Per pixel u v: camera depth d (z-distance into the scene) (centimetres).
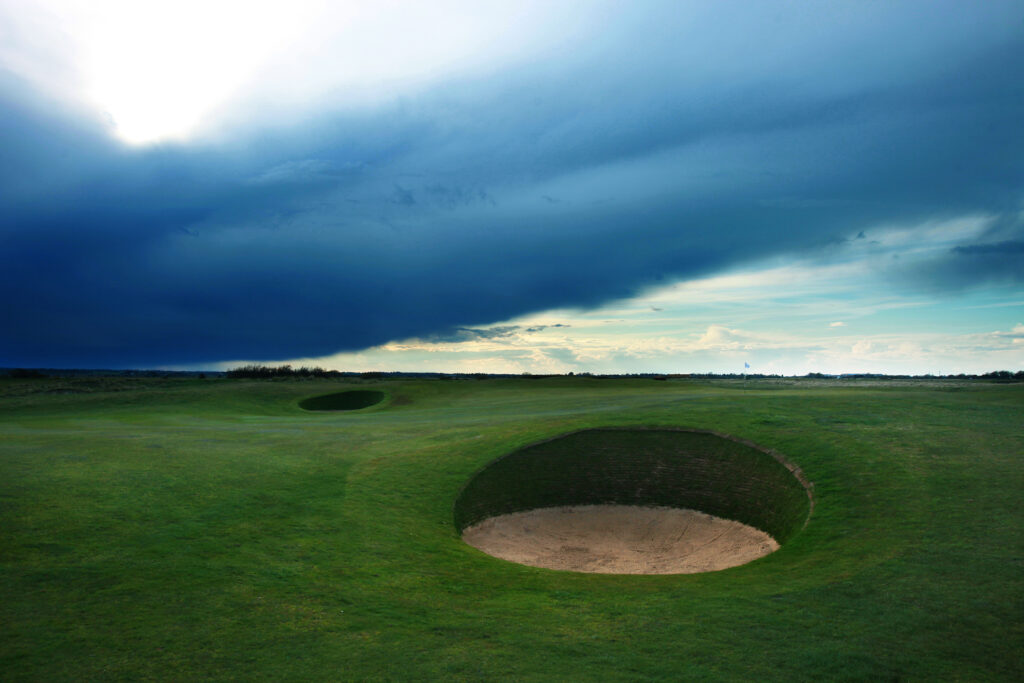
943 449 2481
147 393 7200
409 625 1268
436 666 1070
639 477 2878
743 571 1709
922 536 1705
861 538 1781
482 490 2669
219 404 6825
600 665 1077
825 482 2281
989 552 1556
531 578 1683
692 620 1295
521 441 3133
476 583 1602
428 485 2545
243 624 1227
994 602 1299
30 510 1786
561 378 9912
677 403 4016
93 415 5525
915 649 1120
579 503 2786
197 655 1085
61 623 1181
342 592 1443
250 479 2367
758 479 2598
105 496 1975
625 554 2281
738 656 1107
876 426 2942
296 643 1154
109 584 1374
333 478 2505
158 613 1252
